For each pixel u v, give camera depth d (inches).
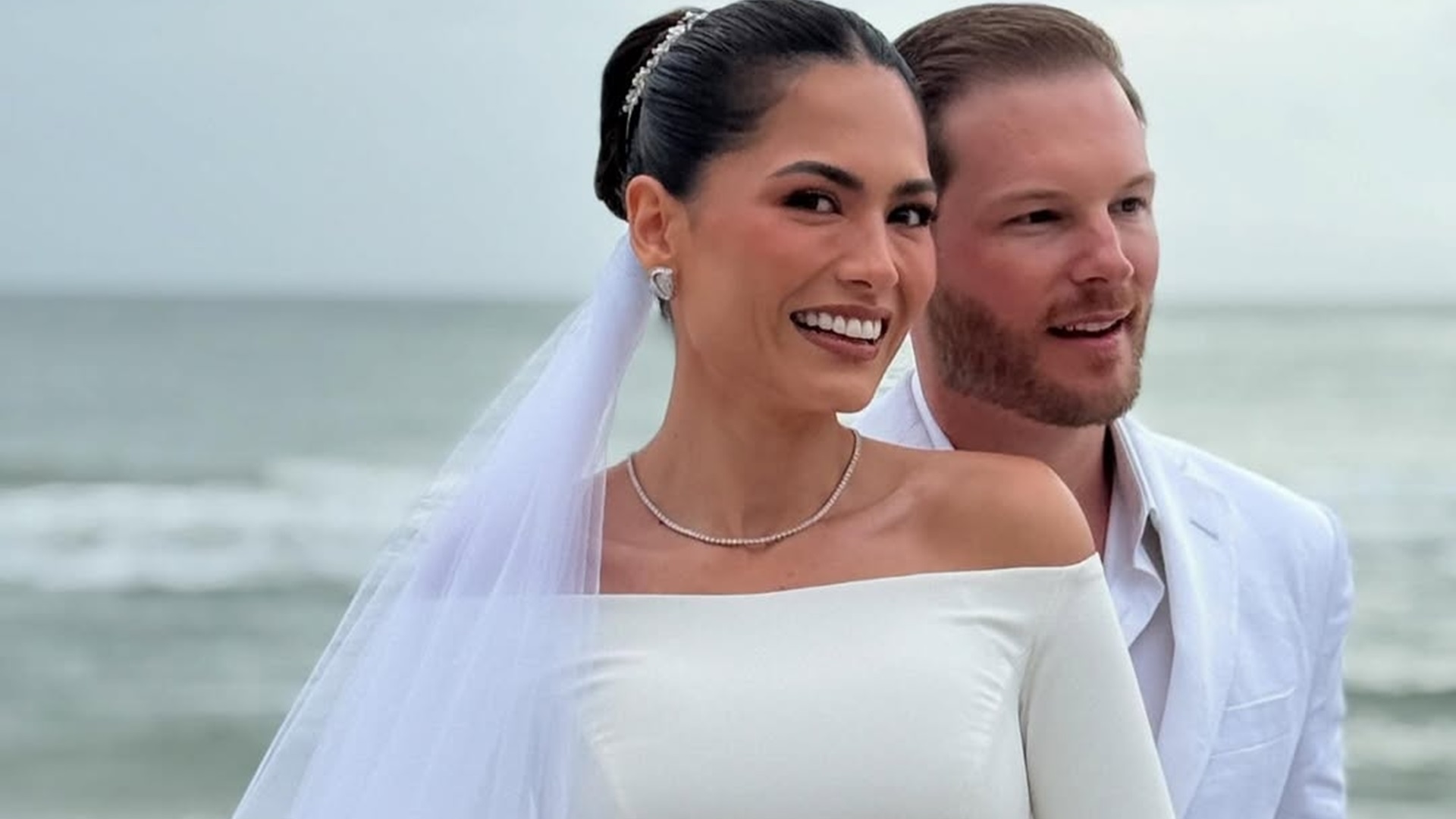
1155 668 121.6
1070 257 115.6
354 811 102.4
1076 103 116.0
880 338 98.0
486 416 109.6
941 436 125.3
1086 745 100.3
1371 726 641.6
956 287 118.8
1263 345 1935.3
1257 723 122.1
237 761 673.0
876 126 96.3
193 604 835.4
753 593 100.8
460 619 103.8
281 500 1069.8
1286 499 129.8
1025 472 105.3
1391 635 718.5
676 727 96.2
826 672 97.0
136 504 1055.6
